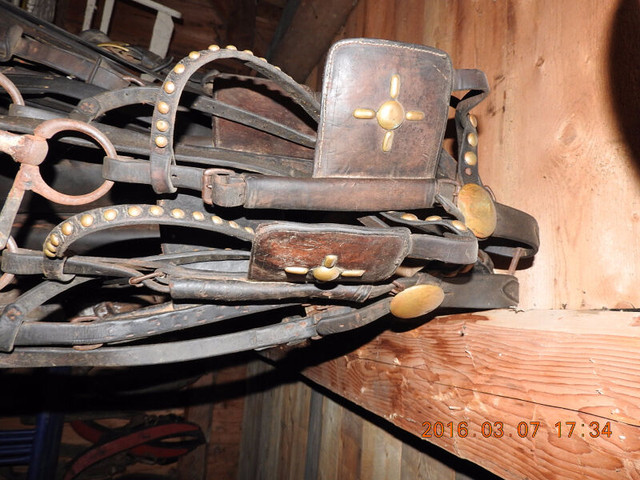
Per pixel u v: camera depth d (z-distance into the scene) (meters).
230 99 0.79
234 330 1.40
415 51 0.58
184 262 0.69
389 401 1.06
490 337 0.77
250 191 0.55
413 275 0.70
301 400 2.12
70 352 0.66
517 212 0.77
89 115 0.60
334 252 0.57
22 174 0.53
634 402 0.54
